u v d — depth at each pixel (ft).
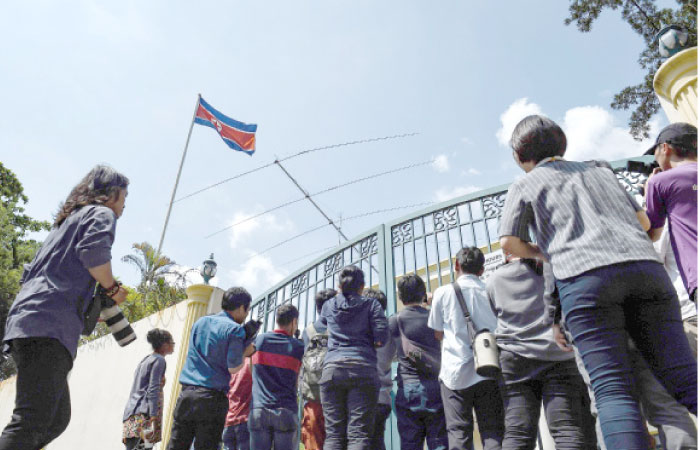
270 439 11.43
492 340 8.44
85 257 6.81
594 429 7.71
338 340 10.75
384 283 16.39
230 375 11.69
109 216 7.36
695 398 4.82
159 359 15.42
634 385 5.13
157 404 14.78
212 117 35.45
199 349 11.84
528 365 7.87
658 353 5.16
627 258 5.23
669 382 5.05
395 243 17.04
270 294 20.81
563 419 7.41
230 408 13.80
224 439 13.64
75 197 7.78
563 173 6.23
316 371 12.15
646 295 5.23
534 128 6.97
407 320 11.05
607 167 6.40
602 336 5.21
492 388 9.20
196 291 21.02
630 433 4.75
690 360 5.01
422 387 10.34
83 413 22.43
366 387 10.14
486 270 14.44
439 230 16.17
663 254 8.58
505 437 7.81
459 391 9.34
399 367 11.00
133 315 32.68
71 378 24.57
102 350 24.32
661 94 13.37
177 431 11.10
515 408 7.86
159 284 32.71
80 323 6.90
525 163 7.09
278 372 11.91
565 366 7.69
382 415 11.56
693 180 6.54
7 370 45.44
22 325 6.40
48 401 6.26
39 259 7.19
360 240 18.28
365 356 10.42
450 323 9.88
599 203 5.81
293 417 11.68
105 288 7.02
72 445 21.71
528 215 6.36
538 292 8.28
